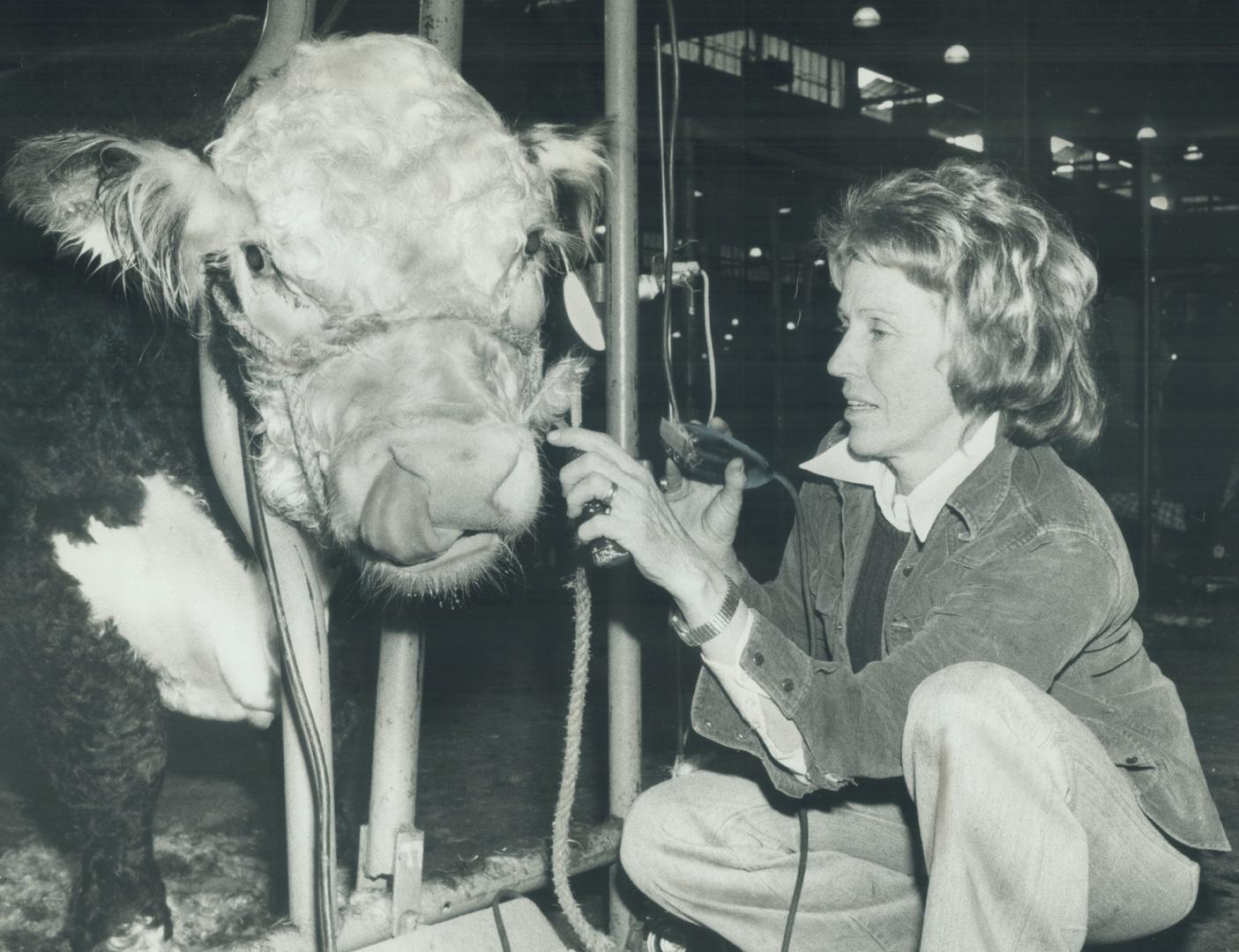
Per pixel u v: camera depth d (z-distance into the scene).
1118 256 11.70
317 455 1.39
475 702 4.13
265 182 1.41
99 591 1.90
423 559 1.31
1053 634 1.39
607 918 2.20
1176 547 7.25
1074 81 9.14
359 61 1.52
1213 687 4.19
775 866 1.65
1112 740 1.51
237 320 1.46
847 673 1.40
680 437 1.68
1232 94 9.41
